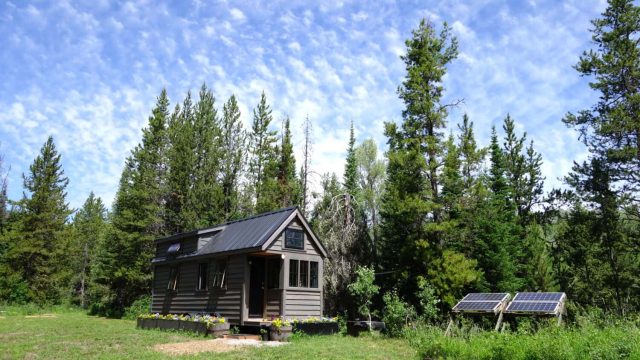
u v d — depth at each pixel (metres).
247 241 18.12
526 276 26.08
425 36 24.27
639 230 25.42
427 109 22.97
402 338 17.88
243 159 35.53
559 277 27.94
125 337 15.68
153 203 34.88
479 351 10.15
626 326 12.61
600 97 24.98
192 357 11.47
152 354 11.96
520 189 33.09
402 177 23.22
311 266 19.11
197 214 33.41
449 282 21.28
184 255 21.56
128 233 34.12
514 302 15.93
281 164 36.56
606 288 27.34
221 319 16.72
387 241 25.86
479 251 25.06
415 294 21.64
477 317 16.98
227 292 18.27
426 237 23.53
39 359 11.26
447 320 19.73
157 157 36.72
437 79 24.02
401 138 24.08
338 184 34.50
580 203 27.67
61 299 43.84
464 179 24.86
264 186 33.44
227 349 12.97
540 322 14.42
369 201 34.38
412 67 24.00
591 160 25.22
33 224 40.22
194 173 34.97
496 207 26.58
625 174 23.75
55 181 41.84
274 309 17.98
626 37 24.03
